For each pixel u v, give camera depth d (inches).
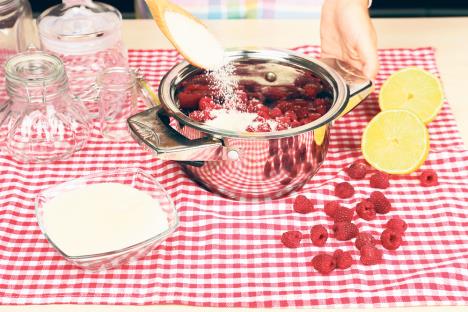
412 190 55.4
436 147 59.6
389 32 73.3
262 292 46.6
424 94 62.1
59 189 51.8
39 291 46.5
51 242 46.8
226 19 76.9
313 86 56.6
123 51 65.2
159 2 52.8
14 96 54.6
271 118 55.2
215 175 52.2
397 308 45.8
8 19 62.6
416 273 47.9
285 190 53.6
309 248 50.0
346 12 63.6
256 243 50.3
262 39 71.8
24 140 57.7
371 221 52.5
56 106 58.0
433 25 74.4
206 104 54.7
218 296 46.3
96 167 57.3
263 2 78.6
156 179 55.7
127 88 59.6
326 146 53.6
